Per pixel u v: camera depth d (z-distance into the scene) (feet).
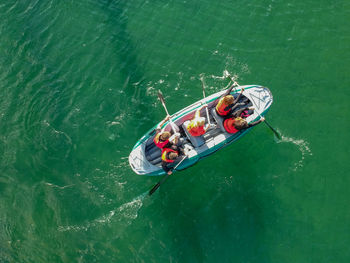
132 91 35.27
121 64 36.73
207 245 29.50
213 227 30.09
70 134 33.76
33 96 35.35
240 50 36.76
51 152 33.22
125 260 29.25
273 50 36.63
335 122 33.09
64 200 31.35
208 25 38.22
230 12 38.73
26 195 31.73
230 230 29.91
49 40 38.19
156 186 30.45
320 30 37.29
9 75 36.40
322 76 35.12
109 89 35.47
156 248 29.58
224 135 30.14
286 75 35.40
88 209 31.04
